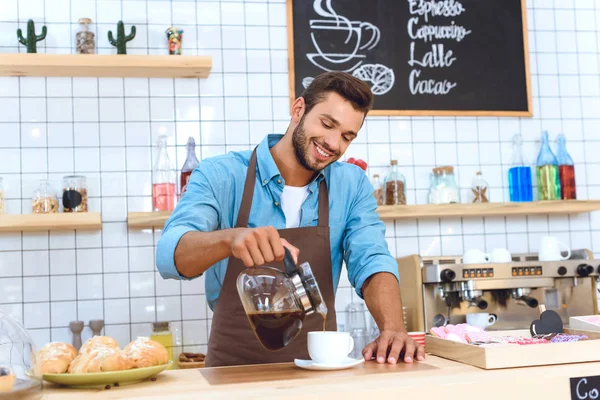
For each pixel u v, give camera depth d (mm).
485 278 2850
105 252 3062
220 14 3254
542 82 3502
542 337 1610
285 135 1926
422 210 3123
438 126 3391
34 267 3008
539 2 3539
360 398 1188
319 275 1897
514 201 3314
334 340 1477
